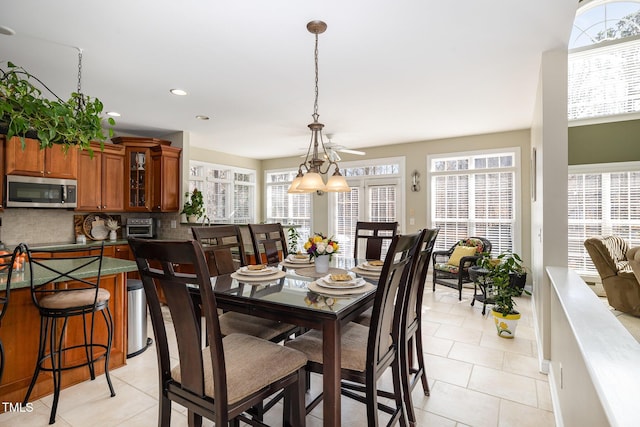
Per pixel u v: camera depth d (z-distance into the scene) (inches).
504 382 95.4
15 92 73.4
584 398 50.4
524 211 198.5
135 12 81.3
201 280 47.1
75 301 81.0
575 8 80.8
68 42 95.7
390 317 70.7
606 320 55.3
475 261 181.9
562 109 101.0
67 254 160.1
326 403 58.6
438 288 209.0
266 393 56.2
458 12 82.4
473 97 143.1
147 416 79.1
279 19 84.8
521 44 98.2
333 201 268.7
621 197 180.5
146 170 191.5
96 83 126.7
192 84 128.3
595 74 183.2
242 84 128.3
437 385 94.0
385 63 110.3
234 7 79.6
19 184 144.9
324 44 98.0
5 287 76.1
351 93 137.9
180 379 55.9
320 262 94.7
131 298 113.4
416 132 204.8
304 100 146.6
